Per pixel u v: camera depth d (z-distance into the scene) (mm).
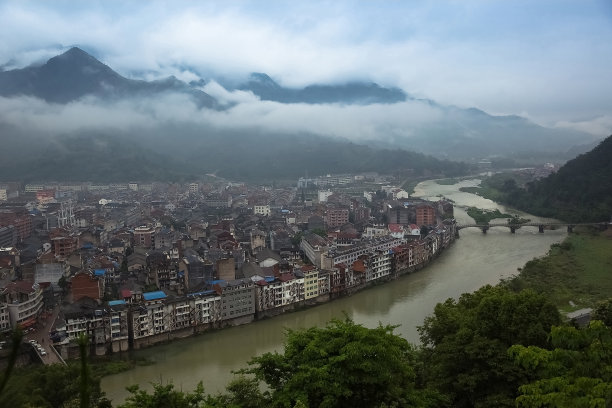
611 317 116875
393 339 71625
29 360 143250
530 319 86000
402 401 66438
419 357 100812
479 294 113375
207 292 173500
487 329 87625
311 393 66125
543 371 57688
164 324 160750
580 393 49312
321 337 72812
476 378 75812
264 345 157375
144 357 149625
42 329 159750
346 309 187875
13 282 179125
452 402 77562
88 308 156875
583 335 57062
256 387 90188
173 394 69500
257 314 181375
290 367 70438
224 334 167750
